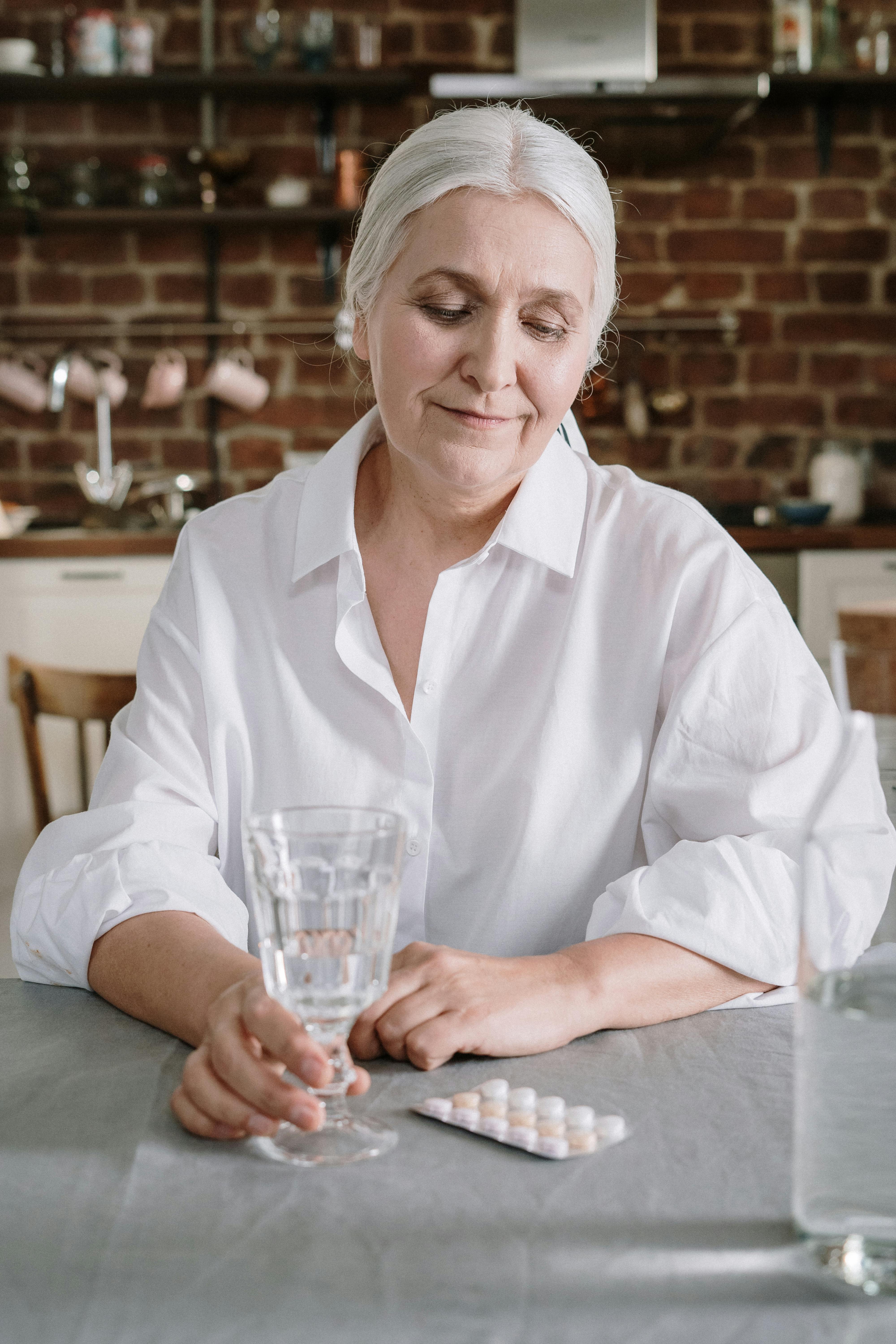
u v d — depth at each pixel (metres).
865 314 4.46
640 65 3.99
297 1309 0.53
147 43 4.17
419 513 1.18
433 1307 0.53
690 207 4.42
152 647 1.22
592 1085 0.76
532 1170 0.65
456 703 1.18
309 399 4.48
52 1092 0.76
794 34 4.21
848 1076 0.55
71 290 4.42
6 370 4.19
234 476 4.50
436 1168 0.65
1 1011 0.92
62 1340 0.51
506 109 1.04
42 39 4.30
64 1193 0.63
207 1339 0.51
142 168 4.20
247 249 4.43
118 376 4.25
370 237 1.07
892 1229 0.55
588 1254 0.57
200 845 1.12
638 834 1.18
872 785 0.62
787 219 4.42
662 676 1.17
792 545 3.88
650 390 4.51
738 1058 0.81
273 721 1.19
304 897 0.69
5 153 4.34
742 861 0.95
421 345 1.04
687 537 1.18
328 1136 0.69
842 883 0.57
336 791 1.17
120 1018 0.90
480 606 1.19
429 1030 0.80
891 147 4.39
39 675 1.93
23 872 1.02
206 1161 0.67
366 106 4.38
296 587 1.20
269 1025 0.70
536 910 1.16
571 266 1.02
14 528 4.06
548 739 1.15
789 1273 0.55
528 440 1.08
